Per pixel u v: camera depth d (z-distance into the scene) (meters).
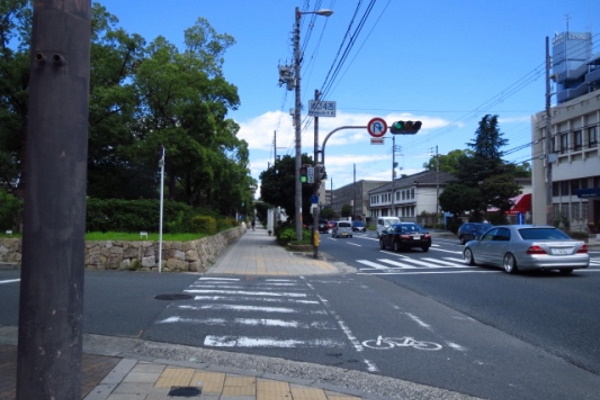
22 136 24.14
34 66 3.18
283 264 19.11
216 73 29.66
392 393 5.30
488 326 8.46
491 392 5.37
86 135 3.33
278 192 34.59
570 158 38.91
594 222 36.12
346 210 107.31
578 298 11.21
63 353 3.14
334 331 7.97
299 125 26.05
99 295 10.82
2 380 5.22
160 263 15.51
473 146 61.06
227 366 6.10
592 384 5.64
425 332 8.00
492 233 17.62
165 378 5.43
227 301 10.37
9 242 16.52
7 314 8.73
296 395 5.04
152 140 24.11
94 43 26.12
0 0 23.16
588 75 43.62
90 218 20.31
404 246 26.38
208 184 32.81
